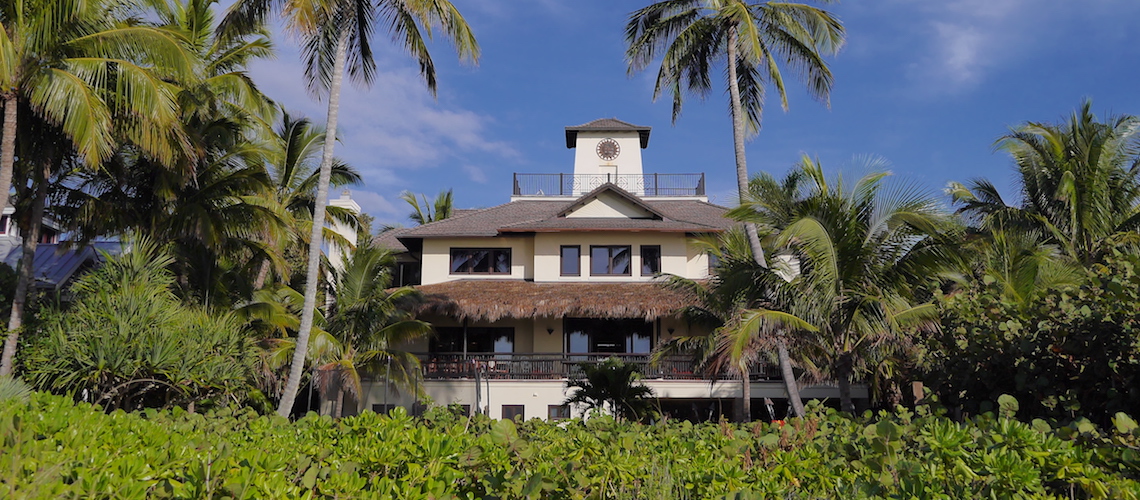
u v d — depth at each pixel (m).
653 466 4.96
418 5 17.64
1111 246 13.54
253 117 21.03
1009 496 4.04
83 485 3.54
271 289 24.45
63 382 13.18
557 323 27.70
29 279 16.80
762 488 4.65
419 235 28.92
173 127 16.61
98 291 14.52
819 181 15.60
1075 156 23.41
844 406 14.41
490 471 5.09
